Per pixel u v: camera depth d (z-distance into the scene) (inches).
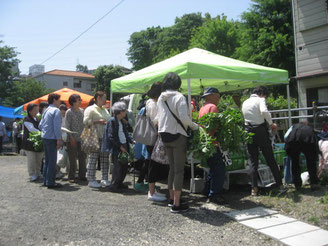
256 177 191.2
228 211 164.2
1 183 244.5
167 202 185.5
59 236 132.0
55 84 1914.4
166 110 159.8
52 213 163.0
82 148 220.7
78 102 244.7
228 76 210.1
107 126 208.4
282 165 228.7
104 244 124.6
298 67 464.1
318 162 210.2
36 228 140.9
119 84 269.9
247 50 677.9
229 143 178.9
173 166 167.5
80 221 150.8
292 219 149.9
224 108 277.0
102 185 232.8
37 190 217.3
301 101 456.4
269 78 237.8
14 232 135.9
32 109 255.1
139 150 215.0
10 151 603.2
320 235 130.1
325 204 164.2
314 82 435.2
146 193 209.3
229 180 220.7
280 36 601.9
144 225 145.8
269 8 645.9
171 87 161.5
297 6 459.5
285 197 183.6
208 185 189.2
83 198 194.2
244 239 129.9
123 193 209.0
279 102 472.1
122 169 215.9
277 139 361.7
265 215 155.6
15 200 188.9
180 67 199.5
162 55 1551.4
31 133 249.3
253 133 182.5
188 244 125.3
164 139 160.1
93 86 2018.9
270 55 626.2
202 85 332.2
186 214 161.3
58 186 225.1
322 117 211.5
